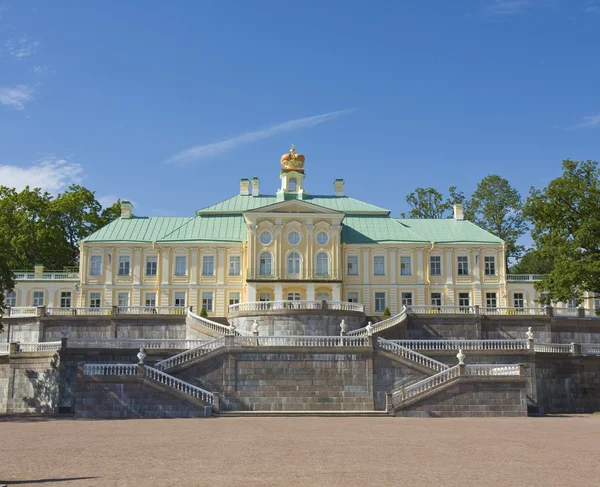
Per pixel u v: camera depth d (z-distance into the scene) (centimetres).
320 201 8362
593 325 6350
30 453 2341
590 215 5712
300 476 1886
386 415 4131
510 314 6234
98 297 7594
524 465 2105
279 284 7338
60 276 7975
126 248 7662
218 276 7606
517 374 4191
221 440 2705
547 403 4791
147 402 4062
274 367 4459
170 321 6209
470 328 6112
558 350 5047
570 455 2328
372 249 7700
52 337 6338
